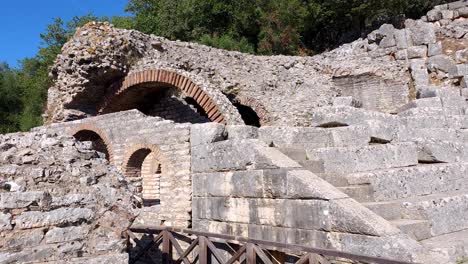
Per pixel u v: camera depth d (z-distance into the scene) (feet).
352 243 17.46
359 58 77.15
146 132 34.60
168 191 30.86
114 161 38.68
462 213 21.95
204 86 47.50
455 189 26.48
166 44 57.72
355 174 23.11
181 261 25.35
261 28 113.09
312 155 25.88
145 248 27.50
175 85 48.52
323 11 105.50
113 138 39.47
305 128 28.27
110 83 54.19
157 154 32.94
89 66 50.24
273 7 112.68
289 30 109.29
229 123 46.09
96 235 16.22
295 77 70.03
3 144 17.08
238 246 23.44
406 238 16.75
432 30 71.00
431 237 19.49
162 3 118.32
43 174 16.07
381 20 91.76
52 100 57.77
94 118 42.14
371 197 21.90
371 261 14.69
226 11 114.73
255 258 20.34
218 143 26.03
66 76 52.80
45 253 14.82
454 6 74.69
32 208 15.08
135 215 17.33
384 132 29.73
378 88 71.97
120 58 51.31
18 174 15.65
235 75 62.64
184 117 56.03
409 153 27.68
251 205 22.94
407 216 20.59
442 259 16.35
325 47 114.11
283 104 62.69
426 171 25.22
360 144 28.17
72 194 16.24
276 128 27.99
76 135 46.29
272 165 21.85
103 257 15.89
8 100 120.06
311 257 17.08
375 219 17.56
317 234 19.03
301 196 19.98
